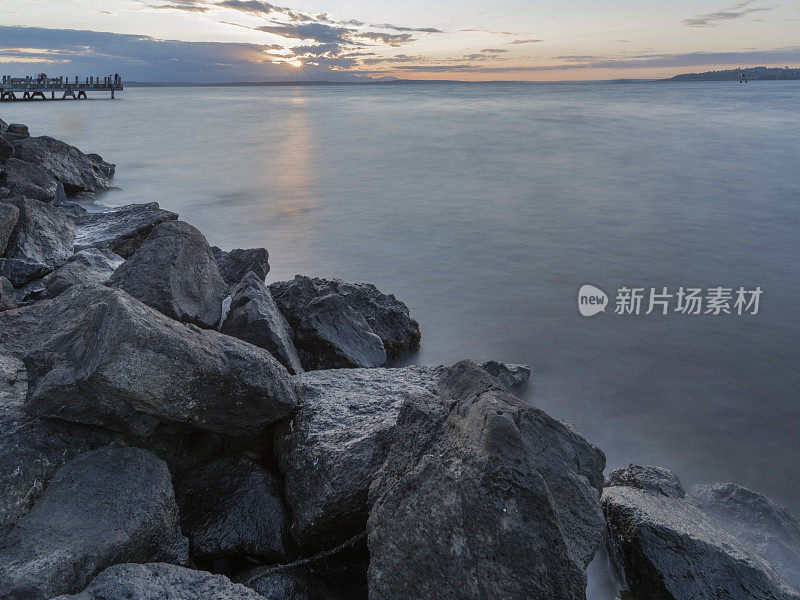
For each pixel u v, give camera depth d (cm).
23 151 2091
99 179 2369
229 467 527
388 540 392
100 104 8700
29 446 465
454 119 6200
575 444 465
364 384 636
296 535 470
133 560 422
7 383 542
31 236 1080
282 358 721
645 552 473
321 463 488
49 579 368
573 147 3834
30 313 682
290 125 5444
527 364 990
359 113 7231
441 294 1309
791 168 2961
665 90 18050
